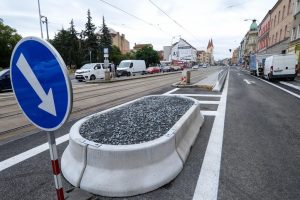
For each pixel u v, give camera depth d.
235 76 29.56
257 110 7.69
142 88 15.56
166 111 5.51
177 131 3.66
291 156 3.98
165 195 2.82
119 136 3.65
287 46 30.11
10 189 2.99
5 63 49.59
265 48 48.62
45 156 4.07
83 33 64.81
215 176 3.28
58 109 1.81
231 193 2.87
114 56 68.69
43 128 1.97
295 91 13.06
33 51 1.81
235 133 5.23
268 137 4.96
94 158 2.96
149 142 3.10
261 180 3.18
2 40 46.94
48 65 1.77
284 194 2.85
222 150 4.24
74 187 2.95
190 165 3.62
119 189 2.77
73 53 65.12
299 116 6.87
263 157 3.93
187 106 6.07
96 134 3.77
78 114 7.44
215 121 6.28
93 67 23.84
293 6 27.80
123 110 5.77
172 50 87.56
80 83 20.62
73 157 3.27
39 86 1.86
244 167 3.56
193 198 2.77
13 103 9.74
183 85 15.16
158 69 46.22
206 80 18.91
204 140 4.77
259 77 26.88
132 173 2.88
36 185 3.08
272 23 41.62
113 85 18.05
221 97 10.52
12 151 4.31
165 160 3.21
